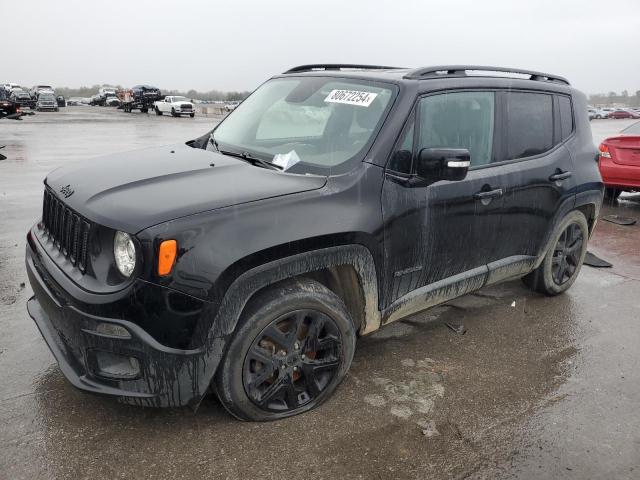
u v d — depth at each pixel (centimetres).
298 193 269
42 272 276
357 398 304
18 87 5853
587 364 357
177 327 234
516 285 497
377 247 291
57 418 272
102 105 7700
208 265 235
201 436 264
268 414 275
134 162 315
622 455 268
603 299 473
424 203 312
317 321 277
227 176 283
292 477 241
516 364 353
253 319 255
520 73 402
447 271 344
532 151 395
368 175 290
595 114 6300
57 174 322
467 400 308
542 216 405
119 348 233
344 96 335
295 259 259
